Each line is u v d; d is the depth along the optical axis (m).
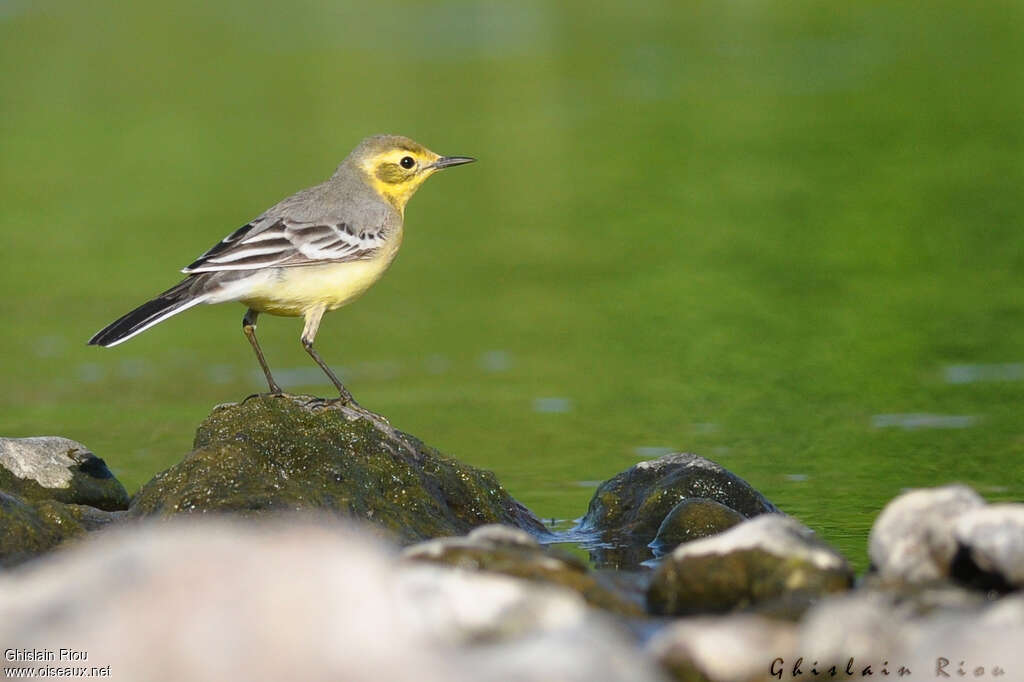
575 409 15.97
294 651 6.24
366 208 12.54
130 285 21.62
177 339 20.17
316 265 12.02
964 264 21.36
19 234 24.39
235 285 11.77
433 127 30.73
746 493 11.64
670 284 21.31
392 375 17.72
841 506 11.96
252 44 41.34
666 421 15.29
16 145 30.84
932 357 17.33
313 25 44.06
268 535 7.14
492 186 27.25
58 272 22.28
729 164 27.41
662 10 44.66
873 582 8.62
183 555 6.79
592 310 20.23
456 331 19.58
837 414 15.29
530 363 17.97
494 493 11.67
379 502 10.79
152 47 41.12
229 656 6.25
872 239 22.80
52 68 38.50
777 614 8.20
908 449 13.84
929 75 33.88
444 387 17.06
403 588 7.75
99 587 6.73
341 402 11.73
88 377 18.02
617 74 35.88
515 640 7.10
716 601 8.79
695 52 38.09
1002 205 23.97
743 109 31.59
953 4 43.41
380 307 20.89
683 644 7.52
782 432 14.68
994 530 8.25
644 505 11.62
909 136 28.64
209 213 24.98
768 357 17.81
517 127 30.80
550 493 12.89
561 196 26.31
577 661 6.38
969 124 29.17
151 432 15.48
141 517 10.51
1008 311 19.09
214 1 46.81
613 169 27.62
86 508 10.96
